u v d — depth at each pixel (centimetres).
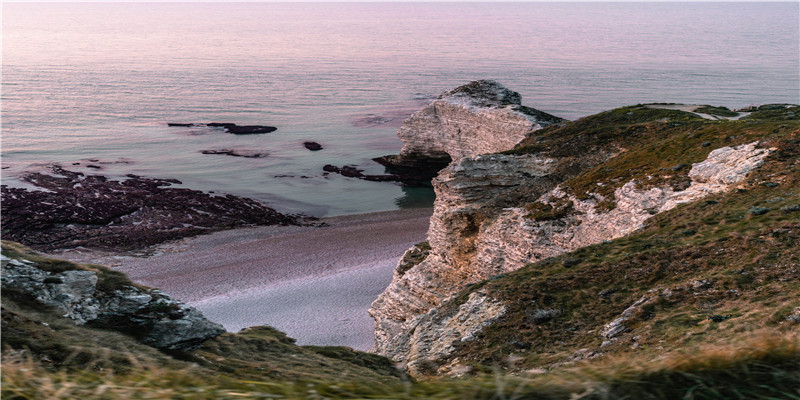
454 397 562
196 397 553
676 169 4831
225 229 10031
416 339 3684
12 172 13000
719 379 590
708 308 2564
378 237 9612
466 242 5494
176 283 7562
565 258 3828
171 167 14212
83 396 564
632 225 4362
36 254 2434
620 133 6612
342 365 2608
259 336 2773
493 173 5956
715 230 3534
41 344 1750
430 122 12481
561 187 5372
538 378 617
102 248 8894
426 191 12825
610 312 2956
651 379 599
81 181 12550
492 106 10944
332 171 14238
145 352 2000
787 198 3659
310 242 9338
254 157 15375
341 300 6938
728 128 5456
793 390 560
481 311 3475
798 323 2023
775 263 2833
